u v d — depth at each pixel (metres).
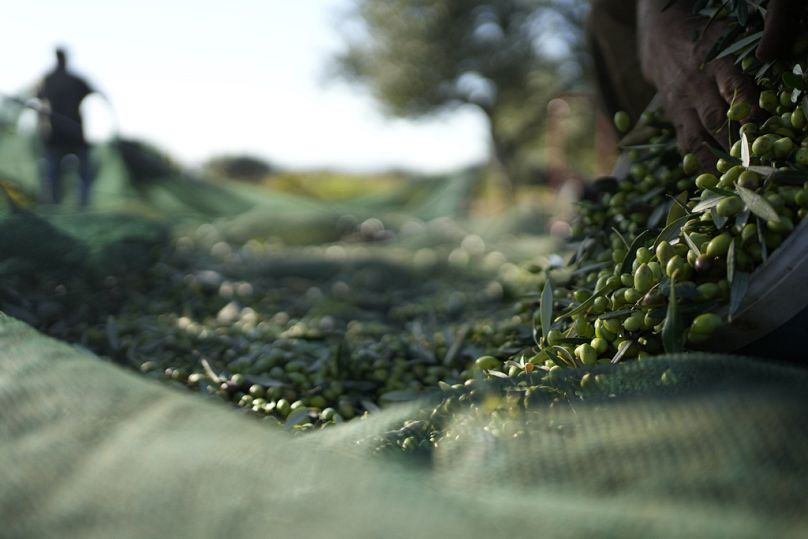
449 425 1.31
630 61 2.88
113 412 1.16
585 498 1.00
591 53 3.10
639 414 1.16
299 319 3.78
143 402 1.19
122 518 0.95
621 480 1.02
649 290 1.53
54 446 1.08
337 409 2.05
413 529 0.89
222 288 4.02
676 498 0.96
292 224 7.17
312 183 26.78
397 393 2.06
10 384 1.25
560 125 15.03
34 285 3.04
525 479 1.08
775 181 1.48
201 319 3.48
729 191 1.53
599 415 1.20
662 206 2.00
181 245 5.04
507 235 9.33
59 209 3.85
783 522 0.88
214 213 6.85
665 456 1.04
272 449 1.04
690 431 1.07
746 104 1.74
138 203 5.65
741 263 1.46
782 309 1.40
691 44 2.01
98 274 3.37
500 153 19.70
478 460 1.15
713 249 1.46
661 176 2.11
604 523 0.88
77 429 1.12
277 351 2.35
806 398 1.11
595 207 2.29
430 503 0.94
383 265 5.84
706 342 1.48
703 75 1.93
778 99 1.69
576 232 2.37
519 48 19.27
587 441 1.12
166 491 0.98
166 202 6.46
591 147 17.36
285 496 0.96
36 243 3.09
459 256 6.93
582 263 2.21
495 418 1.27
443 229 9.02
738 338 1.45
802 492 0.93
